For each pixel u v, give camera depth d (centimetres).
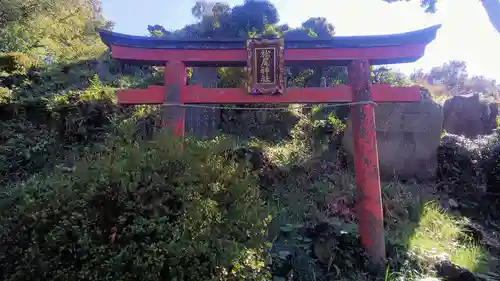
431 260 545
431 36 577
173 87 582
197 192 345
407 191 792
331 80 1262
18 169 803
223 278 329
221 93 589
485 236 693
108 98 972
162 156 358
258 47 579
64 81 1137
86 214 319
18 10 1558
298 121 1006
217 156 387
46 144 866
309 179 776
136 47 587
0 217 345
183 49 596
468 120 1091
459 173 878
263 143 895
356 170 576
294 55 589
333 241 553
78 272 307
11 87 1054
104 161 351
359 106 575
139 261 306
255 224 369
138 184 337
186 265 318
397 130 901
